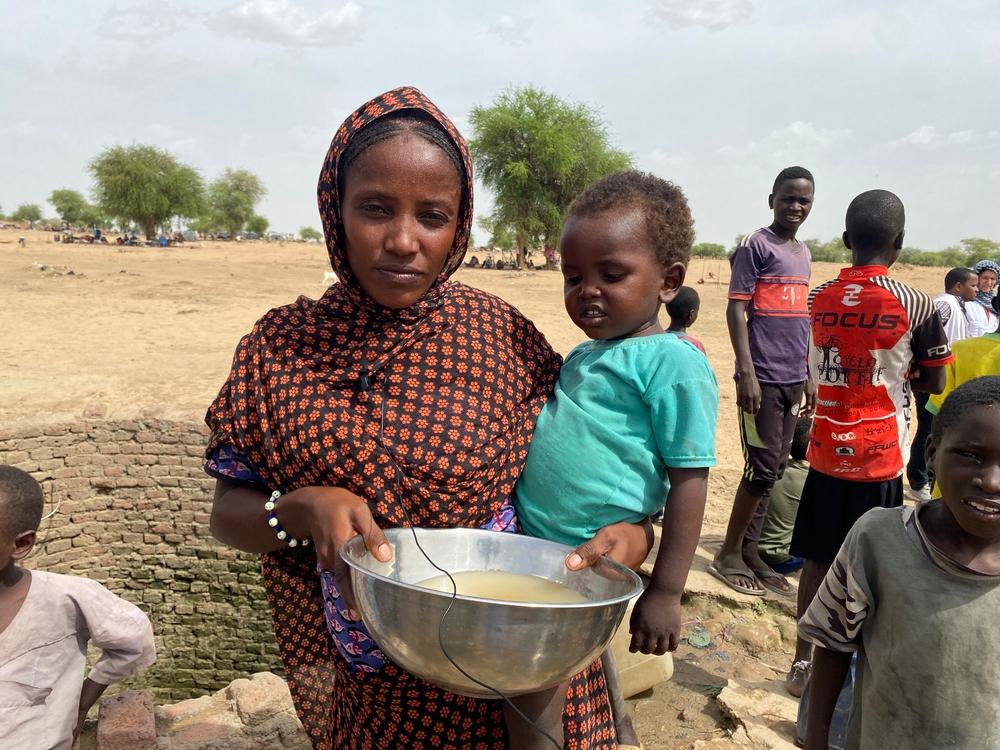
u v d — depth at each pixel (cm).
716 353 1443
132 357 1262
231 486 181
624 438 168
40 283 2300
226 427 176
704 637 440
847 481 348
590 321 178
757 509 479
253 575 810
